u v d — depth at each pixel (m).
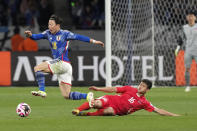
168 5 70.94
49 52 62.34
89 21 83.69
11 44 73.50
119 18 62.28
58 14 82.75
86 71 62.47
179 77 63.28
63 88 33.22
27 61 62.06
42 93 32.00
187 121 27.58
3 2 84.06
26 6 83.56
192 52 54.19
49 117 30.36
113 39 62.66
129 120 28.06
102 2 85.69
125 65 61.59
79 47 73.62
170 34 66.31
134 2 62.88
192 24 53.97
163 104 40.88
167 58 63.34
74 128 24.75
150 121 27.58
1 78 61.66
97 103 29.84
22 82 62.00
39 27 78.75
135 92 30.09
